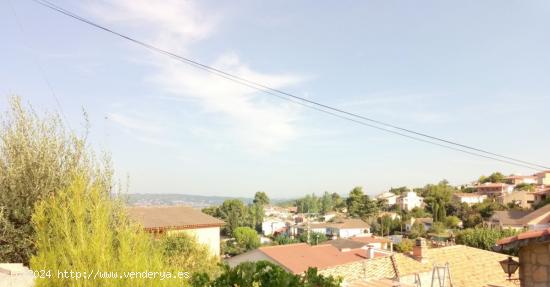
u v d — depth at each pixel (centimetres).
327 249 2641
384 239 6600
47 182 898
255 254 2522
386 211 13262
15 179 879
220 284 552
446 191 12150
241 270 564
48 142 949
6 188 872
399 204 13025
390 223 10281
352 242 6119
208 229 3189
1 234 837
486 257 2358
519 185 11375
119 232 591
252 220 13075
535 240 704
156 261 569
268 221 13038
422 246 2295
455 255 2397
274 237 10844
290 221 13812
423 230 8938
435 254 2412
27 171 898
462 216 10056
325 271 2077
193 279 571
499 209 8806
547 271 720
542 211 5581
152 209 3309
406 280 2069
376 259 2280
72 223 556
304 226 10512
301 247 2614
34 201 870
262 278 555
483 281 2027
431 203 11519
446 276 2105
